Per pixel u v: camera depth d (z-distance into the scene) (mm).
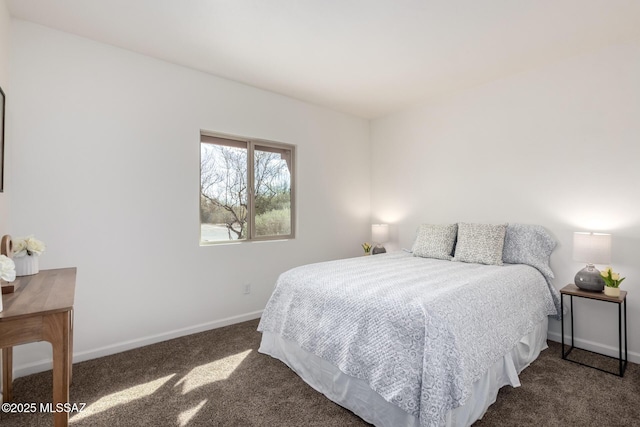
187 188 2936
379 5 2025
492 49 2584
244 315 3322
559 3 1992
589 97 2621
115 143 2566
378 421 1621
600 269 2590
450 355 1502
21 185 2203
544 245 2807
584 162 2648
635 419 1720
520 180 3027
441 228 3275
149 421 1726
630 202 2432
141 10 2088
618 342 2457
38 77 2260
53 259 2322
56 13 2131
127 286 2631
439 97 3672
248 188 3441
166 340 2814
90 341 2469
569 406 1838
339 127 4172
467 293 1871
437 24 2232
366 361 1656
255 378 2158
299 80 3213
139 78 2678
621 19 2158
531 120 2953
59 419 1189
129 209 2633
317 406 1851
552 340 2807
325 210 4035
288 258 3684
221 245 3164
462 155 3477
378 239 4121
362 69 2961
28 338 1153
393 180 4219
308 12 2104
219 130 3133
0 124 1773
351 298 1875
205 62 2838
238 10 2084
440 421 1369
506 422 1693
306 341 2043
